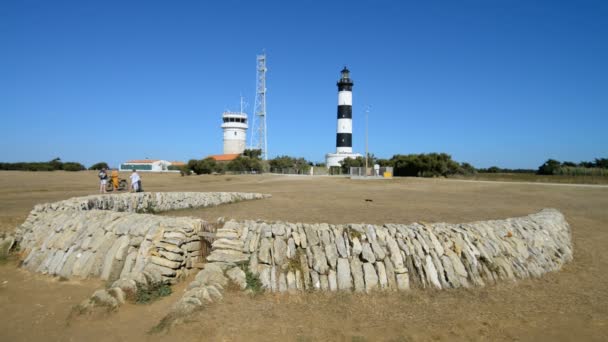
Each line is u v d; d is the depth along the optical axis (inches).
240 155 3412.9
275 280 314.3
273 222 376.5
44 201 817.5
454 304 299.3
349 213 650.2
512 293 323.6
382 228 365.1
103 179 1050.7
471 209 741.3
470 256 352.5
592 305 305.6
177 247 339.3
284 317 272.4
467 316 282.0
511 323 274.1
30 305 302.2
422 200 940.6
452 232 376.8
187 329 249.8
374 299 302.4
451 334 257.4
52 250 403.9
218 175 2591.0
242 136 4025.6
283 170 3164.4
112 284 313.0
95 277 360.2
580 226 600.1
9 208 690.2
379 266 326.6
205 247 363.9
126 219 395.2
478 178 2180.1
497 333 260.2
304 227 358.3
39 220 475.8
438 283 326.3
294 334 251.3
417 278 327.3
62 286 344.2
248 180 2046.0
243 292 301.3
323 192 1193.4
